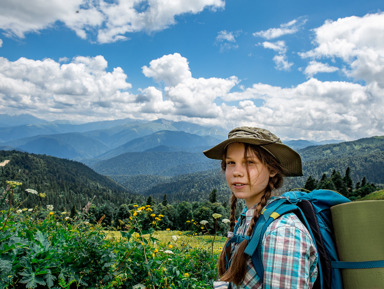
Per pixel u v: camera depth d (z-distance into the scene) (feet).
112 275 9.78
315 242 4.20
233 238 5.17
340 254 4.24
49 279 8.47
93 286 9.37
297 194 4.91
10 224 9.90
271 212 4.34
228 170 5.06
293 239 3.88
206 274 13.96
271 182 4.86
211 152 5.45
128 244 10.59
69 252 9.96
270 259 3.87
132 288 9.78
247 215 5.11
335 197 4.57
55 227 13.66
